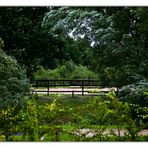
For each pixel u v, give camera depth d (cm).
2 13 1952
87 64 1562
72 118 806
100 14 1318
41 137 755
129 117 735
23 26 2058
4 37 1953
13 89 1030
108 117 740
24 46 2014
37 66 2133
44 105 756
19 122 734
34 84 2112
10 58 1080
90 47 1373
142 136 766
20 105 938
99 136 741
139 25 1227
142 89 1037
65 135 765
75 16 1338
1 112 748
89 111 792
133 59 1267
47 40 2114
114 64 1315
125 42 1284
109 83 1285
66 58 2289
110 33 1292
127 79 1227
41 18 2098
